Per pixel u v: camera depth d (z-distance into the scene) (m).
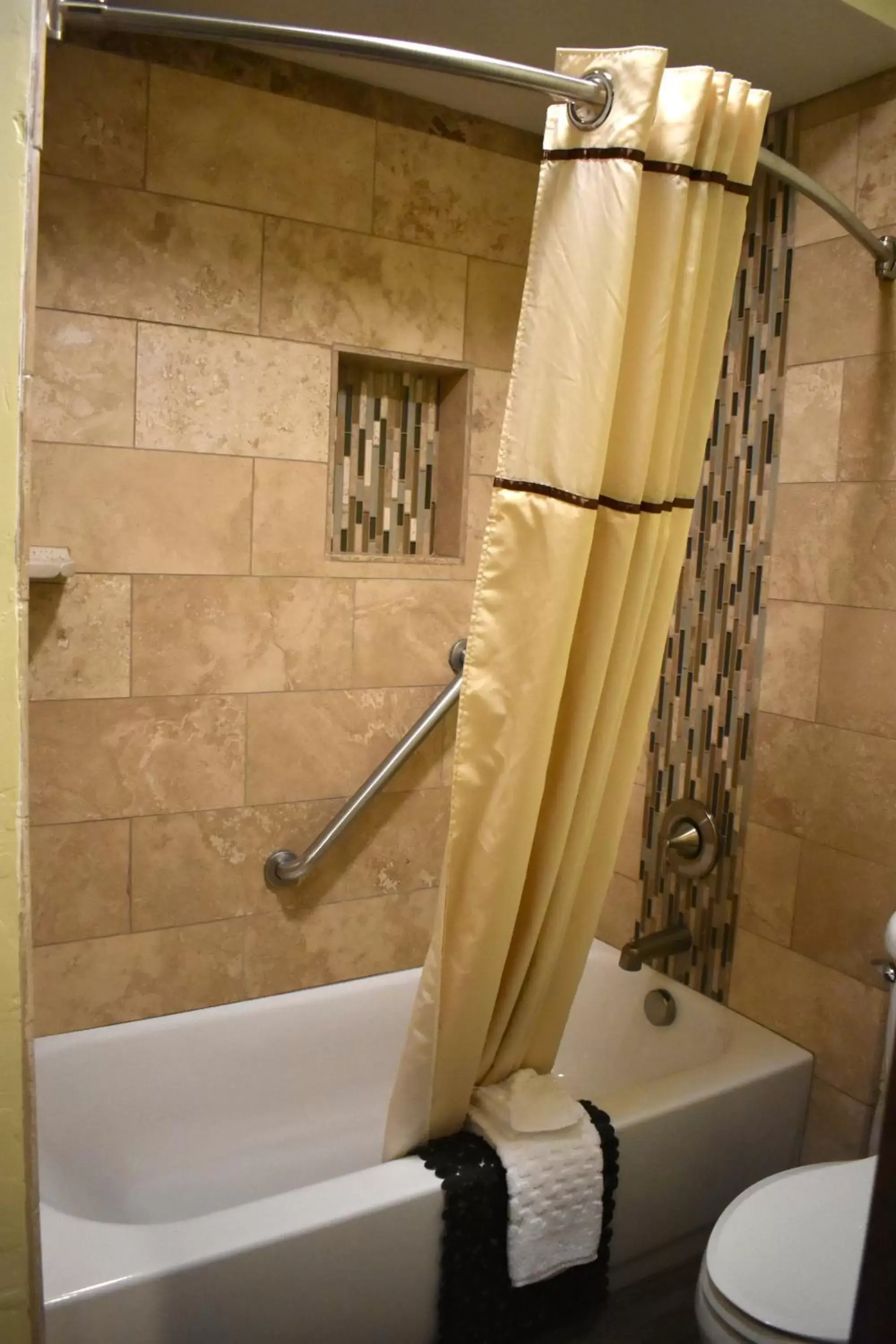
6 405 0.78
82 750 1.84
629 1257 1.74
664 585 1.47
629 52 1.18
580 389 1.25
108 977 1.92
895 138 1.73
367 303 2.00
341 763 2.12
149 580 1.85
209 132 1.79
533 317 1.28
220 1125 2.01
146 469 1.82
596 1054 2.31
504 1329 1.54
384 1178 1.47
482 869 1.39
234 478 1.90
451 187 2.07
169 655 1.89
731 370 2.06
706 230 1.33
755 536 2.03
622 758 1.53
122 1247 1.32
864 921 1.84
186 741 1.93
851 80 1.79
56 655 1.79
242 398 1.89
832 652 1.88
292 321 1.92
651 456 1.36
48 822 1.83
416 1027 1.49
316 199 1.91
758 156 1.38
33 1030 0.85
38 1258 0.88
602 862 1.57
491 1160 1.52
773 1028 2.02
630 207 1.20
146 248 1.76
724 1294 1.28
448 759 2.26
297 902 2.11
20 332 0.77
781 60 1.74
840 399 1.84
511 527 1.32
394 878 2.23
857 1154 1.86
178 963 1.99
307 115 1.88
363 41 1.10
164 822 1.94
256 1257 1.34
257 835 2.04
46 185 1.67
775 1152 1.91
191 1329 1.31
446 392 2.22
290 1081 2.09
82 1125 1.85
